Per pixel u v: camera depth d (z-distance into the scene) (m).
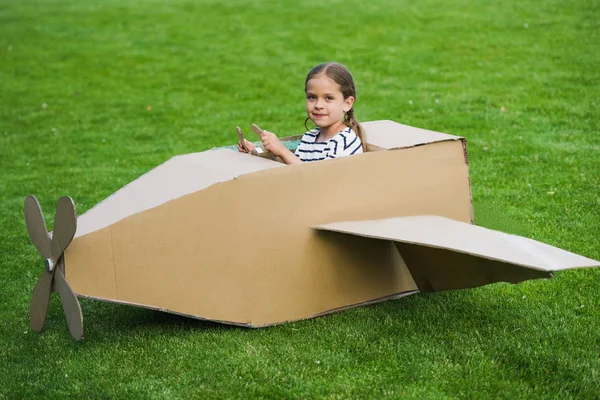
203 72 10.54
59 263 2.94
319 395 2.68
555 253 2.77
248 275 3.13
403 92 8.83
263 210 3.10
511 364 2.86
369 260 3.38
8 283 4.02
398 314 3.33
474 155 6.19
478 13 12.46
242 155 3.41
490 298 3.48
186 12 14.55
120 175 6.41
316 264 3.25
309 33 12.24
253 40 12.10
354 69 10.09
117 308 3.56
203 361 2.94
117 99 9.52
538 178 5.45
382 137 3.60
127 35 12.99
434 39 11.22
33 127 8.44
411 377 2.79
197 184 3.06
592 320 3.21
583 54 9.70
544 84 8.58
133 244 2.95
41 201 5.70
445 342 3.05
